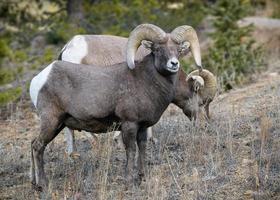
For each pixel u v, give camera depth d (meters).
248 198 30.80
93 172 35.31
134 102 32.78
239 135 38.25
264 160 33.91
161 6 78.56
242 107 43.97
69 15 73.50
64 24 70.12
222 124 40.16
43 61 60.56
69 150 39.41
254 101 44.91
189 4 79.31
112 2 75.00
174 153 36.81
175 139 39.03
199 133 38.22
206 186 31.72
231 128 38.44
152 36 32.91
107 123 33.81
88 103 33.16
